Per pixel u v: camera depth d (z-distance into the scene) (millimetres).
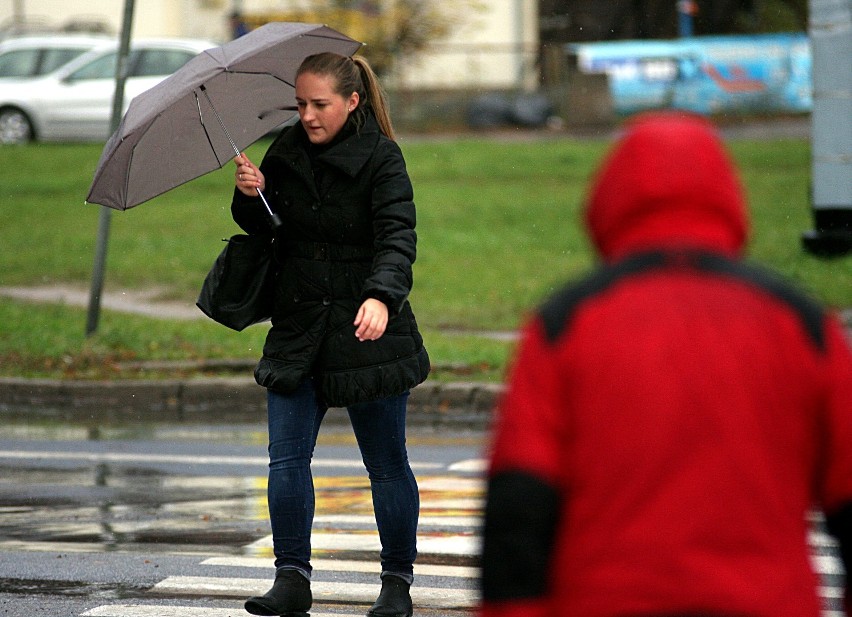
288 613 15234
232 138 16531
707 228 7488
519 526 7121
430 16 100750
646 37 115938
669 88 95812
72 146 77812
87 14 110812
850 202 51531
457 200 65312
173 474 25812
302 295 15383
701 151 7516
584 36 114438
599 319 7246
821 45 51344
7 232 57594
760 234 56219
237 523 21844
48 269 50938
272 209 15492
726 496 6906
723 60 95250
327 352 15344
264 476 25609
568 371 7262
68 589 18188
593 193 7793
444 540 20531
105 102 79000
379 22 100938
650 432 6973
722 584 6805
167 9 107562
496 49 101375
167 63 79000
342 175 15156
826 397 7188
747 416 6973
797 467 7141
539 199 65688
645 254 7422
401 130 95750
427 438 29797
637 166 7516
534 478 7160
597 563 7008
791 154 76938
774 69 94938
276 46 16812
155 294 47344
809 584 7055
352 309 15352
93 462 27047
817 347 7195
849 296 45031
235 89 16625
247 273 15594
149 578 18688
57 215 61094
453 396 33875
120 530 21469
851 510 7207
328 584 18391
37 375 36156
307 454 15570
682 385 6992
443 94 100062
